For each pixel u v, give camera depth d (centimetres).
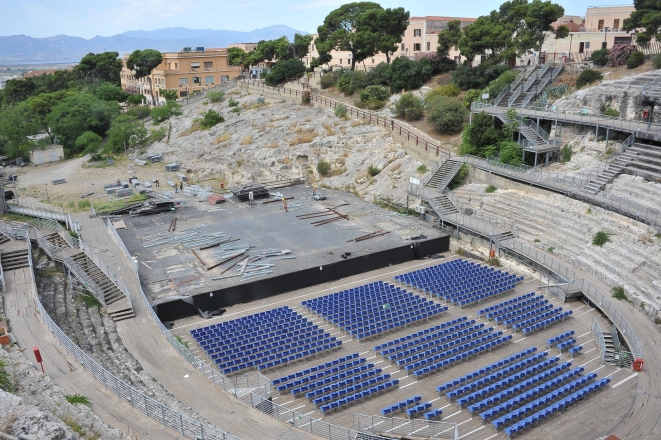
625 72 6269
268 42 12625
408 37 10725
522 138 6081
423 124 7369
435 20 10500
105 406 2383
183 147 9262
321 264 4631
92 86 13200
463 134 6531
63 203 6412
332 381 3138
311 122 8531
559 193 5100
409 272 4862
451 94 7788
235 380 3130
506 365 3266
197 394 2766
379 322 3844
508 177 5612
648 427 2644
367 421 2773
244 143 8600
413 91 8438
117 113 10519
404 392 3052
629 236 4238
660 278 3806
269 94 10538
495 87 7056
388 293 4356
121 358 3092
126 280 4247
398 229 5525
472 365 3322
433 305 4112
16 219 5406
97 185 7319
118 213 5941
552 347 3494
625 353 3238
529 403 2805
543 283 4441
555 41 8569
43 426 1409
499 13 9238
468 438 2636
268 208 6225
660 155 4750
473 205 5719
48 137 9800
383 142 7269
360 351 3531
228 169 7950
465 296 4219
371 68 9806
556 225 4856
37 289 3831
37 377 2086
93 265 4428
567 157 5616
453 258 5194
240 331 3744
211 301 4147
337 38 9838
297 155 7694
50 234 4856
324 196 6588
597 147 5350
